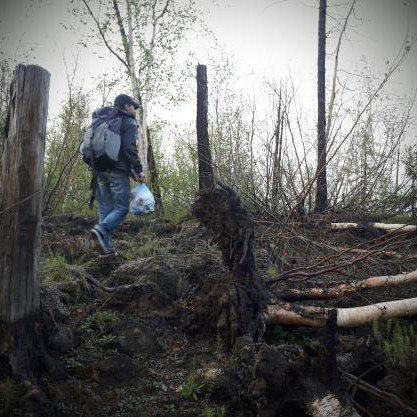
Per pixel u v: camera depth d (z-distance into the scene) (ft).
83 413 11.34
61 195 28.37
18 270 11.51
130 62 37.58
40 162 11.92
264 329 15.26
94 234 17.98
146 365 13.56
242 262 15.26
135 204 18.35
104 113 18.01
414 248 24.88
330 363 11.64
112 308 16.02
